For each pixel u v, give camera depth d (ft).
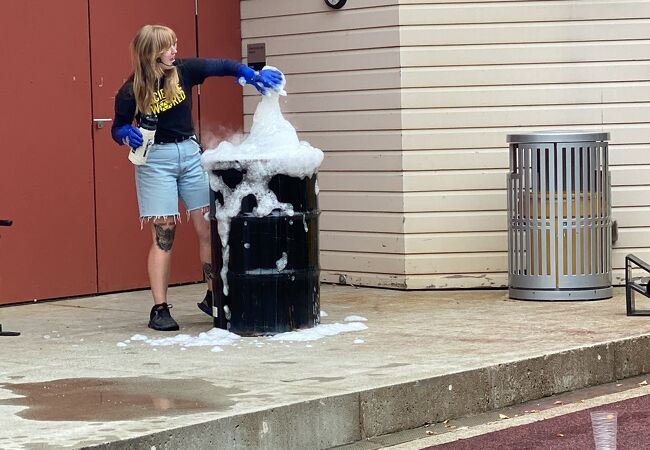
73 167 32.91
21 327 28.53
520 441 20.39
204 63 27.68
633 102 33.58
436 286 33.58
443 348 24.81
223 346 25.48
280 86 26.86
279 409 19.65
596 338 25.82
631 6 33.40
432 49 33.09
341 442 20.42
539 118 33.37
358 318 28.63
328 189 35.12
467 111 33.27
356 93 34.17
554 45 33.30
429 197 33.35
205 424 18.71
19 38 31.68
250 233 26.18
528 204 31.12
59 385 21.81
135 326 28.48
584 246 31.07
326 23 34.68
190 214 28.58
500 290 33.55
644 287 29.22
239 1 36.76
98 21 33.35
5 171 31.53
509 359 23.49
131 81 27.25
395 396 21.24
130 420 19.01
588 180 30.96
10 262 31.78
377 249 34.09
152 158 27.48
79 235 33.12
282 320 26.48
